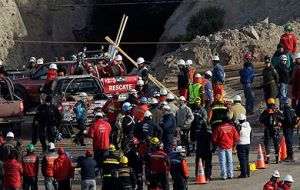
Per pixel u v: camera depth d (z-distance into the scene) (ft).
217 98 196.03
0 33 439.22
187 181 183.52
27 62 452.76
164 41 457.27
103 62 277.23
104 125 194.59
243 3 444.14
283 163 205.57
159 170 170.09
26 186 181.68
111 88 254.68
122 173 165.48
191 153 219.20
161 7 499.51
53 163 176.45
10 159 178.09
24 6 468.75
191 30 443.73
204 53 339.36
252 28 344.69
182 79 241.76
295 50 261.85
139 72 258.57
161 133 191.31
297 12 407.64
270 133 204.23
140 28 512.63
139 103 213.05
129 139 205.77
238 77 303.27
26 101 281.33
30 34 466.70
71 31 487.20
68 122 242.78
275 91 240.73
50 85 248.73
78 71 268.21
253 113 256.93
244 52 337.31
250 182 186.60
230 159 190.39
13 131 250.37
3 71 260.62
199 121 211.82
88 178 172.65
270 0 432.66
